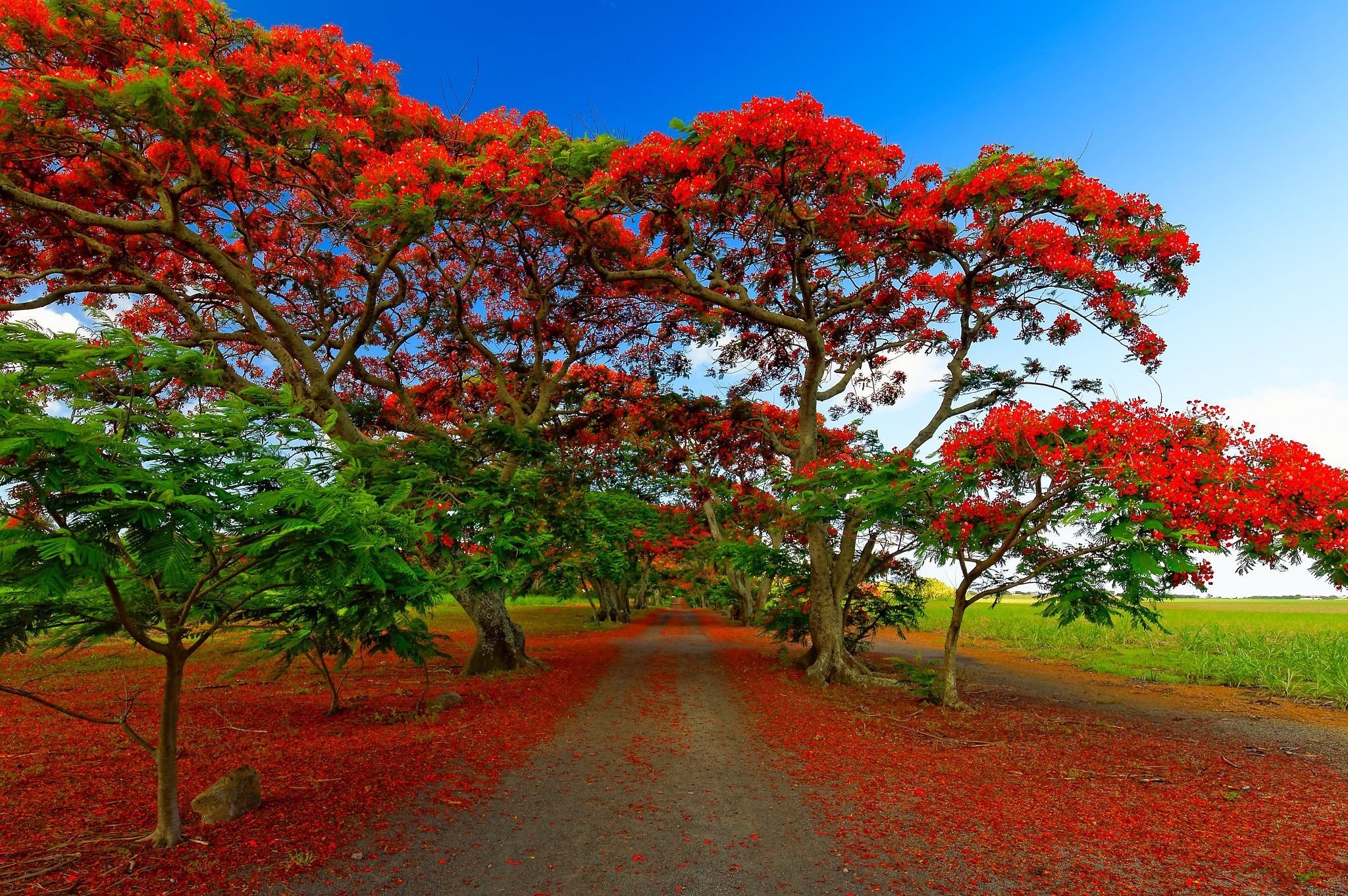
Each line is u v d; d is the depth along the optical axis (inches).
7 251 417.1
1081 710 413.7
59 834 181.6
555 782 247.4
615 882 163.0
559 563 564.1
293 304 537.0
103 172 387.9
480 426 424.8
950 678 407.5
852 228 472.4
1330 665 514.9
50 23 324.5
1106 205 408.8
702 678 540.7
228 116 333.4
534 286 536.1
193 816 197.5
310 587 173.2
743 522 631.8
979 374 529.3
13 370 143.6
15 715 345.7
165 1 336.2
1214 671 560.7
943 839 192.1
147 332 503.5
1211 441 275.1
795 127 364.8
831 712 394.3
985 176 402.6
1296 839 190.9
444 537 333.1
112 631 202.2
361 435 451.2
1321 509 221.8
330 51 401.7
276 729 324.2
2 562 116.0
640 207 427.8
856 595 600.7
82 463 117.0
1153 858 177.3
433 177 375.6
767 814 213.9
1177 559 250.8
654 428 612.1
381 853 174.7
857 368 607.8
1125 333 456.1
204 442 150.3
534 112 465.4
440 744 295.4
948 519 347.9
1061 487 299.1
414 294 577.6
